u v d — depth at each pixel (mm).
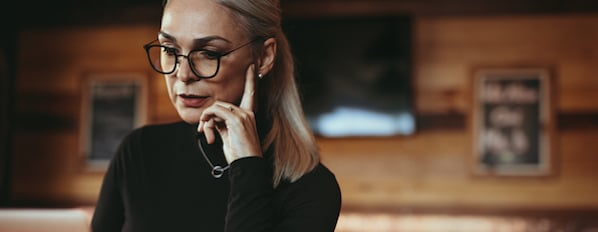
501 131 4648
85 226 851
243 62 1062
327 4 4824
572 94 4598
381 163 4734
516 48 4652
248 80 1071
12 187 5168
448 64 4703
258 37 1077
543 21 4637
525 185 4621
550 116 4602
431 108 4715
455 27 4711
